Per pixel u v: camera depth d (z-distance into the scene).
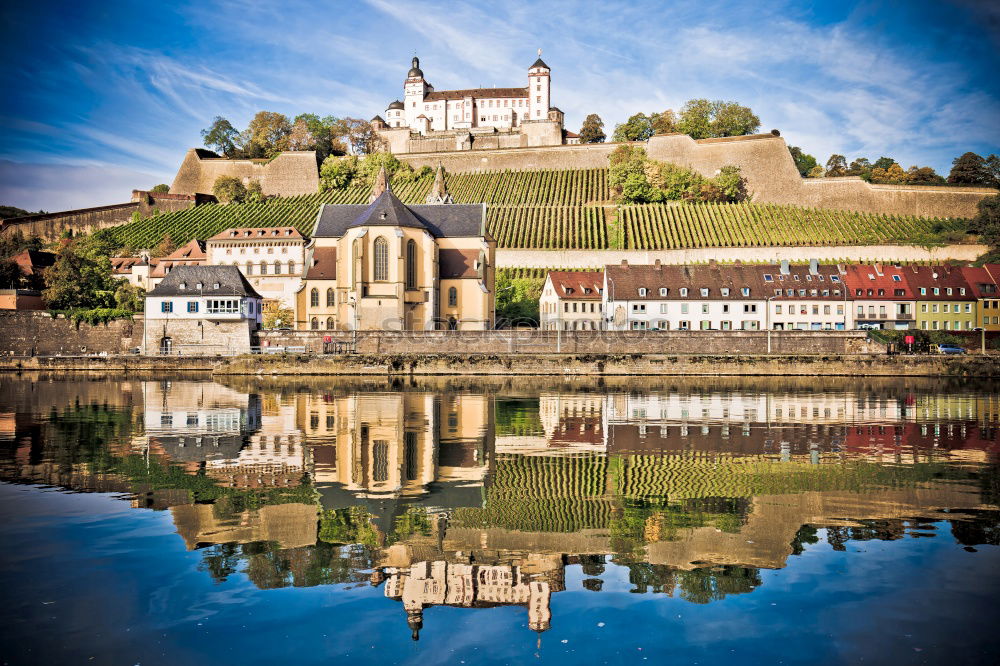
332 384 81.56
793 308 123.12
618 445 41.03
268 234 148.75
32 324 118.44
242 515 26.09
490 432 45.47
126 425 47.88
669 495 29.42
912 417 53.31
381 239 113.75
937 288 124.88
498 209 195.25
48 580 19.73
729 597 18.89
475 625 17.36
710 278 125.19
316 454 37.78
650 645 16.34
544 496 29.17
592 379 89.31
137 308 124.62
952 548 22.61
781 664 15.55
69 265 126.19
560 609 18.23
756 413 55.38
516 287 144.75
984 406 60.31
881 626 17.20
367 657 15.75
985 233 160.12
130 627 17.08
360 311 113.44
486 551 22.42
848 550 22.47
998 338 113.44
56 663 15.40
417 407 58.53
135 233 188.75
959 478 32.47
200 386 79.00
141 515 25.97
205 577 20.08
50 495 28.75
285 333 104.19
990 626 17.20
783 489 30.41
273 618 17.62
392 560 21.56
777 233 173.50
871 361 93.69
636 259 162.75
